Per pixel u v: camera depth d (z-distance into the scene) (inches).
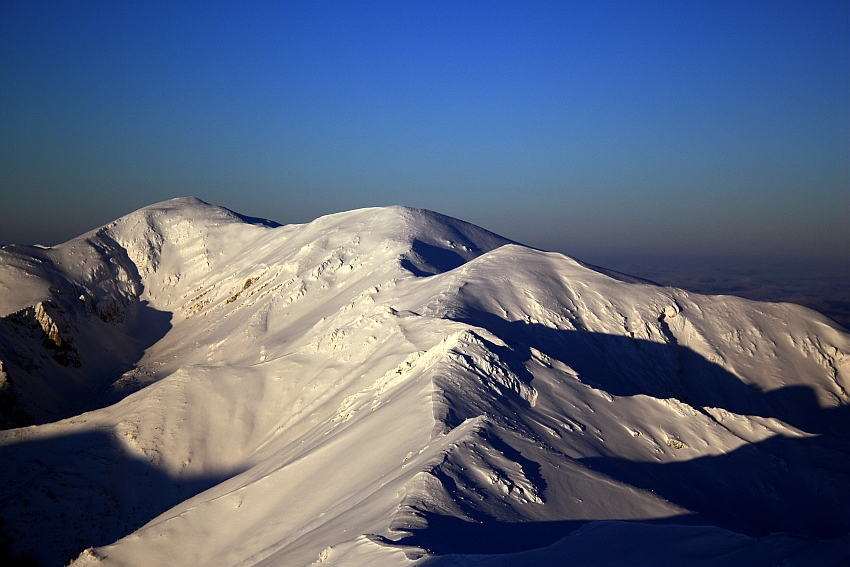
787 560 612.4
